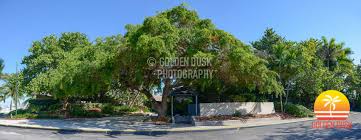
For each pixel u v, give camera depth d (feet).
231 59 67.05
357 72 160.86
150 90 94.48
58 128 69.31
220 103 85.92
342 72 142.92
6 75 133.18
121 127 70.74
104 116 106.01
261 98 98.84
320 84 106.63
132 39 65.98
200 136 58.54
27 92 127.34
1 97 131.85
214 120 76.74
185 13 74.84
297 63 100.27
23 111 118.83
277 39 138.51
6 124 79.00
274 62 102.01
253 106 91.09
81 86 73.97
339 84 115.75
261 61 73.41
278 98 112.88
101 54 70.54
